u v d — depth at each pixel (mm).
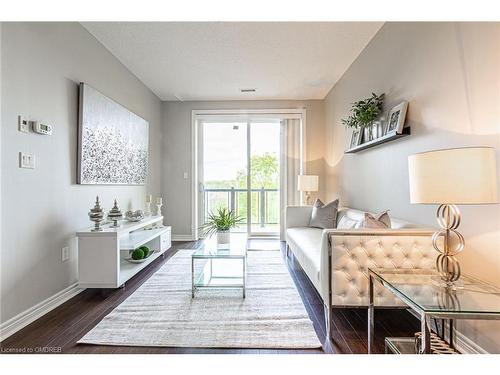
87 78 3008
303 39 3238
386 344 1696
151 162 4926
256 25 2951
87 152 2898
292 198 5492
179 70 4070
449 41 1902
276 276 3223
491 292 1433
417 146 2291
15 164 2059
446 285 1492
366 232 1888
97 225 2775
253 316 2207
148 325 2062
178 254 4230
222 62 3816
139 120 4266
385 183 2875
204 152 5730
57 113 2521
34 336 1926
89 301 2523
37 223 2268
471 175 1334
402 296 1412
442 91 1981
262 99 5406
